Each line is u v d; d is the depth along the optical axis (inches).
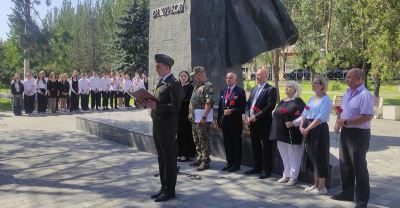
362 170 214.4
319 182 239.3
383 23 611.8
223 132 293.0
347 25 840.9
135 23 1339.8
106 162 327.0
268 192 243.8
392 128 536.7
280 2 383.6
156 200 227.5
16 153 362.9
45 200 231.5
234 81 288.7
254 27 373.4
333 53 869.2
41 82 728.3
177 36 390.6
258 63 1092.5
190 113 299.1
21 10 504.1
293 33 385.7
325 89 237.0
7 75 1473.9
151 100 220.8
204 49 374.9
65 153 362.3
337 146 330.0
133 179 275.4
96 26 2176.4
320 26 887.7
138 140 377.7
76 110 774.5
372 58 689.0
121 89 846.5
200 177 275.6
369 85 1255.5
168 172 229.3
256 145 280.1
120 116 508.4
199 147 301.9
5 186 259.6
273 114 260.4
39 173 293.0
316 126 235.3
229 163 293.9
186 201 228.4
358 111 213.5
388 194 243.0
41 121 608.1
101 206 220.8
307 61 951.6
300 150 255.6
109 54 1604.3
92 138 442.6
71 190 250.7
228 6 377.7
